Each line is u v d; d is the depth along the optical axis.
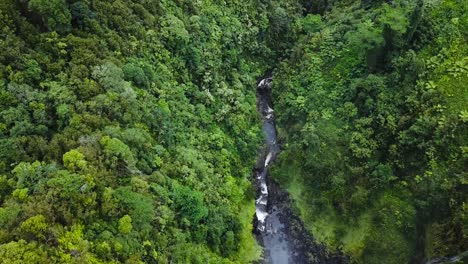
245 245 43.28
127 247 29.83
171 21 46.09
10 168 30.50
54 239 27.23
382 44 46.38
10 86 32.53
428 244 39.59
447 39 46.09
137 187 33.22
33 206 27.80
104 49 38.94
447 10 47.88
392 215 41.91
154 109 39.81
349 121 47.41
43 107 33.12
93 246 28.50
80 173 30.25
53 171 29.97
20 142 31.23
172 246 34.22
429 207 40.16
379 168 43.19
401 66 45.47
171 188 36.78
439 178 40.00
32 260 25.34
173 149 40.53
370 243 42.22
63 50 36.25
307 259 44.53
